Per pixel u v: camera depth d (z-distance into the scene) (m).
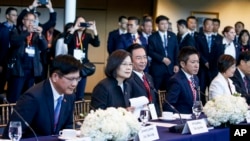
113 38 7.70
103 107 3.49
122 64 3.58
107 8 10.52
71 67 2.88
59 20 10.17
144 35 7.30
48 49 6.33
